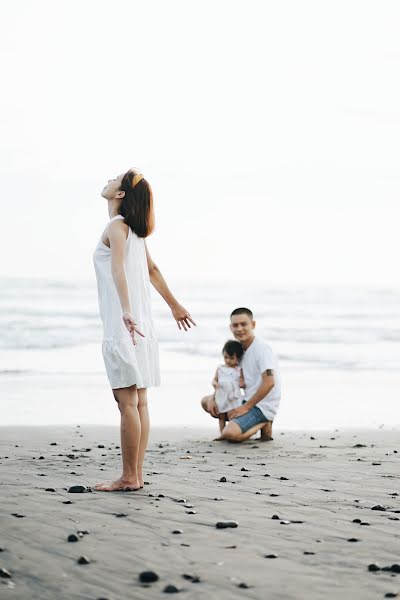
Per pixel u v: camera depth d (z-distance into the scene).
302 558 3.23
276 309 36.47
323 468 5.91
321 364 18.19
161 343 23.09
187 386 13.20
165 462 6.19
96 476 5.24
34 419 9.48
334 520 3.94
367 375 15.69
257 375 8.06
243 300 40.59
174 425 9.17
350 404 11.34
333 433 8.55
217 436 8.23
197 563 3.14
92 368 16.34
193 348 21.64
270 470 5.79
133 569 3.05
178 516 3.97
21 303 35.28
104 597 2.73
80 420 9.43
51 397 11.72
